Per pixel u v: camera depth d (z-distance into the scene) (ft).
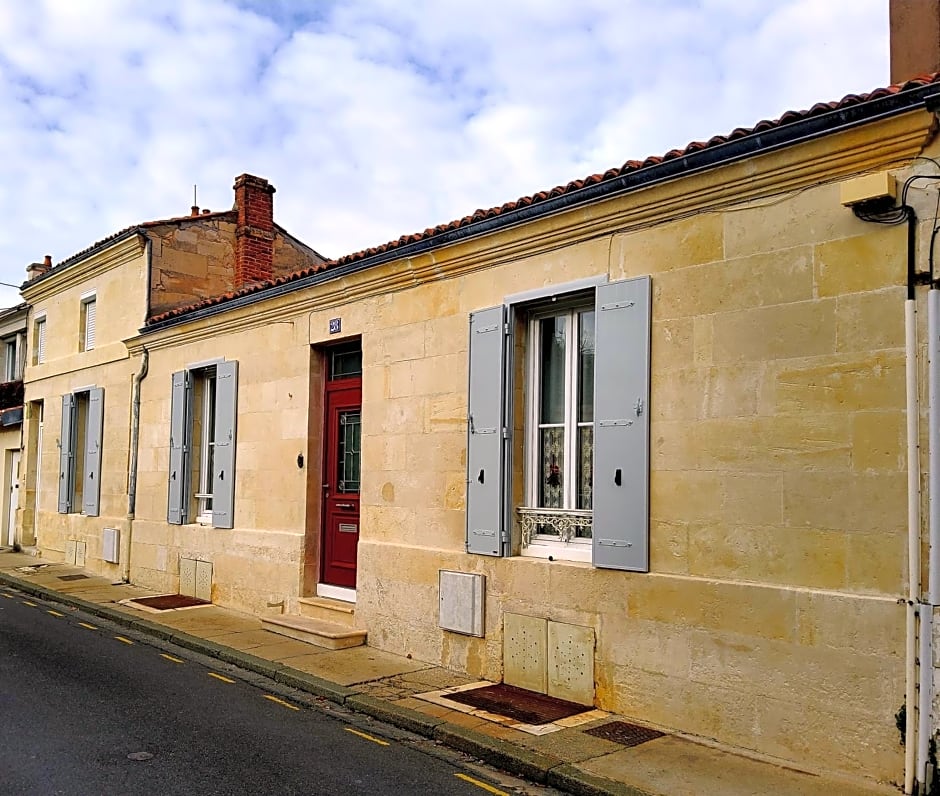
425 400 26.13
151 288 43.98
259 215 48.52
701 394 18.93
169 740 18.75
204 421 39.32
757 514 17.79
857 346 16.61
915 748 15.10
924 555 15.39
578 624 20.89
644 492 19.69
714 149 18.38
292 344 32.50
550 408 23.50
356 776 16.80
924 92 15.40
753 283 18.24
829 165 17.10
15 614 35.04
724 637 17.98
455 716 19.92
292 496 32.07
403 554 26.25
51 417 54.60
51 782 15.98
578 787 15.92
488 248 24.00
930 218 15.80
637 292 20.20
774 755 17.03
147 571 41.01
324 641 27.27
